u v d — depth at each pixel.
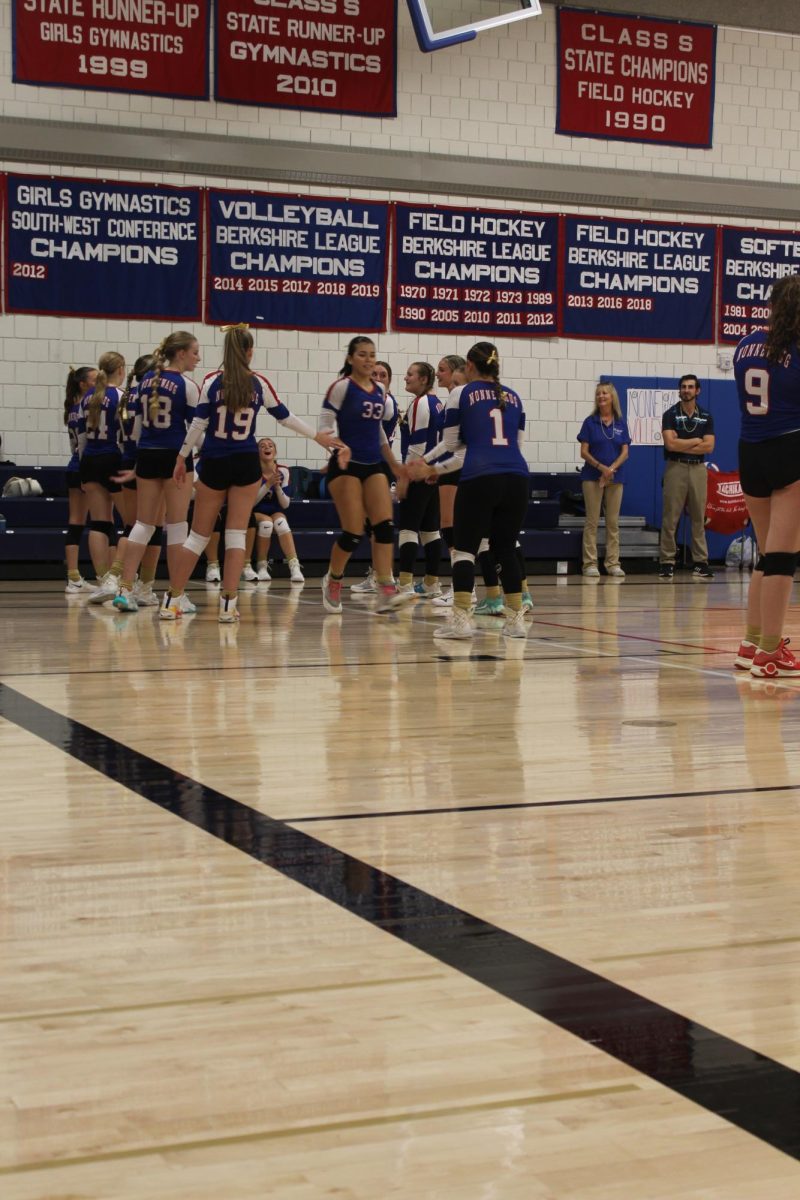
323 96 15.46
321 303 15.66
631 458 16.39
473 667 7.08
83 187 14.64
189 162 14.98
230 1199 1.70
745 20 17.09
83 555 13.89
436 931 2.78
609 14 16.56
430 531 11.41
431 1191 1.72
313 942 2.71
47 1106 1.96
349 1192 1.72
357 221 15.73
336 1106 1.96
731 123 17.23
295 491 15.25
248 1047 2.18
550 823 3.73
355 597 11.69
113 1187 1.73
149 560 10.68
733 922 2.85
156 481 9.80
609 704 5.88
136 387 10.23
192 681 6.46
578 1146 1.84
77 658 7.31
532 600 11.68
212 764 4.52
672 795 4.10
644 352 17.09
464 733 5.14
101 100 14.63
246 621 9.43
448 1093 2.00
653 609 10.85
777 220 17.61
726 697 6.10
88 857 3.35
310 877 3.18
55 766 4.47
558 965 2.57
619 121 16.72
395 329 16.00
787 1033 2.23
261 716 5.48
